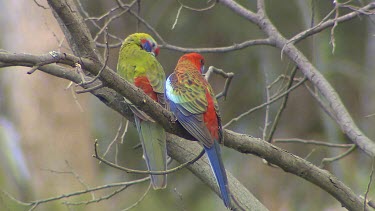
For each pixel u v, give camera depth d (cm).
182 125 793
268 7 1931
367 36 1953
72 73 837
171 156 915
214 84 1947
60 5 695
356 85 2000
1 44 1535
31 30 1537
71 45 914
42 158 1527
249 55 1927
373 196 1677
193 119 791
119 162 1731
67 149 1546
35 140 1534
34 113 1545
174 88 821
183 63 890
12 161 1502
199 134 782
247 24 1897
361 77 1973
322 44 1884
